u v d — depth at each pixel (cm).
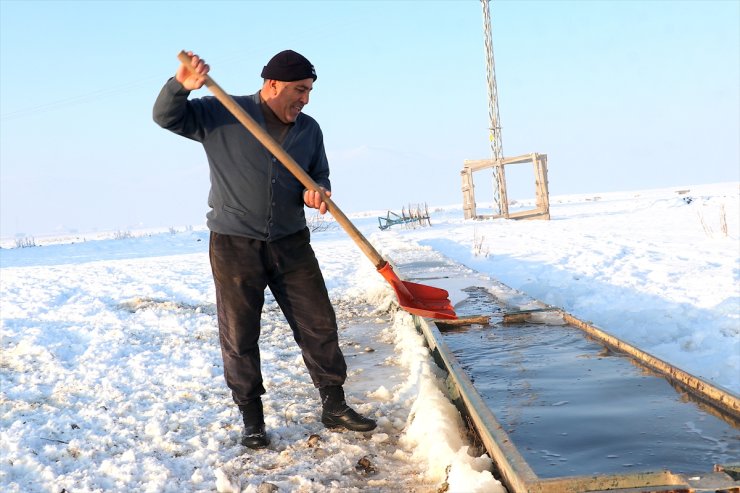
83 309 858
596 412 319
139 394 461
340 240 2102
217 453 349
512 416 321
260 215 347
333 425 378
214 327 711
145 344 636
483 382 379
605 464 261
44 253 2538
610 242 1311
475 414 303
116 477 326
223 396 457
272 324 718
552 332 491
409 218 2798
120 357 586
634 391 346
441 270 900
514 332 498
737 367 448
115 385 490
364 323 707
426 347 517
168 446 362
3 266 1917
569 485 228
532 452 276
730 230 1379
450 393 400
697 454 266
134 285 1150
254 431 360
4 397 461
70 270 1556
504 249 1332
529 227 2012
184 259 1755
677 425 297
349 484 308
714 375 445
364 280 980
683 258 1006
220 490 308
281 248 356
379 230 2812
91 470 335
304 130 354
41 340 645
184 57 305
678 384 348
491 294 661
